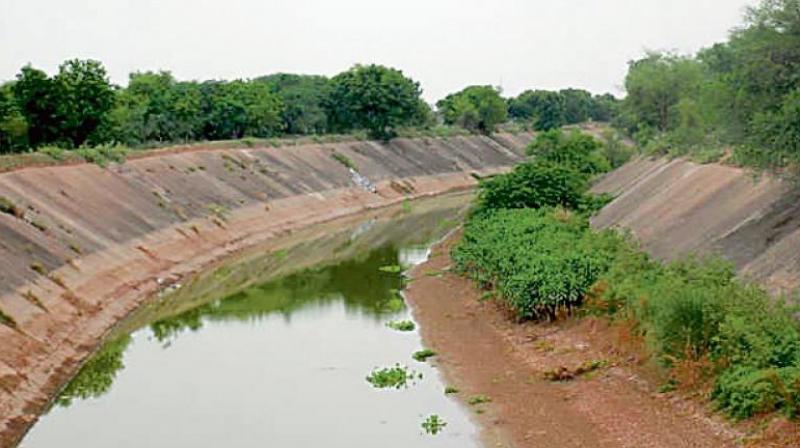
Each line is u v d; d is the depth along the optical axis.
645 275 28.98
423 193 89.50
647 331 25.02
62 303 34.38
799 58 30.31
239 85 93.75
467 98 121.50
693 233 35.09
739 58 32.22
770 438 18.64
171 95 85.94
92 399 26.97
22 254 35.62
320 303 39.31
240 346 32.53
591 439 21.34
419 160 98.62
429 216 71.19
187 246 51.50
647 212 43.16
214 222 57.56
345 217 72.56
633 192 50.19
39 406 26.20
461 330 32.72
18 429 24.33
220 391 27.39
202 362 30.62
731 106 31.64
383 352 30.94
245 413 25.33
